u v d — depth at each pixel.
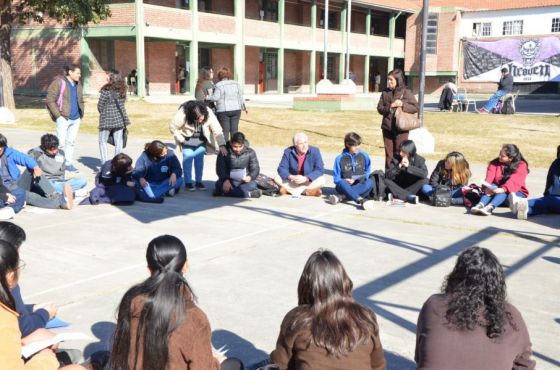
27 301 5.28
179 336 2.82
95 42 33.38
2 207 8.24
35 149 9.49
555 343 4.55
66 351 3.95
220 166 9.88
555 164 8.62
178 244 3.05
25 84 34.84
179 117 10.20
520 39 47.38
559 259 6.59
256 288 5.66
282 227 7.93
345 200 9.63
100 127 11.37
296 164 10.03
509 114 26.58
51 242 7.09
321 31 44.69
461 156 9.39
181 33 33.19
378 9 49.28
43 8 24.66
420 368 2.98
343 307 2.96
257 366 3.65
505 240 7.34
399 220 8.37
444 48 50.84
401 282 5.84
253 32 38.75
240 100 13.31
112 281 5.80
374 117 22.91
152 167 9.62
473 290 2.96
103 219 8.24
